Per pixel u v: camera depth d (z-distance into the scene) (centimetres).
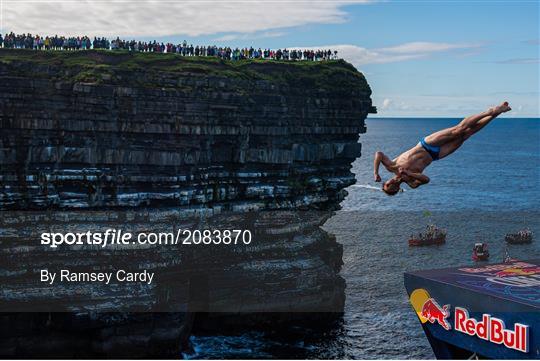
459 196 17288
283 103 7300
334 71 7988
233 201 7181
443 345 5009
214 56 7575
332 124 7969
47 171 6091
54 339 5972
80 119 6178
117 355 6022
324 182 7962
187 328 6431
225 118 6900
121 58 6831
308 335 6756
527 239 11356
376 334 6794
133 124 6362
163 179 6431
